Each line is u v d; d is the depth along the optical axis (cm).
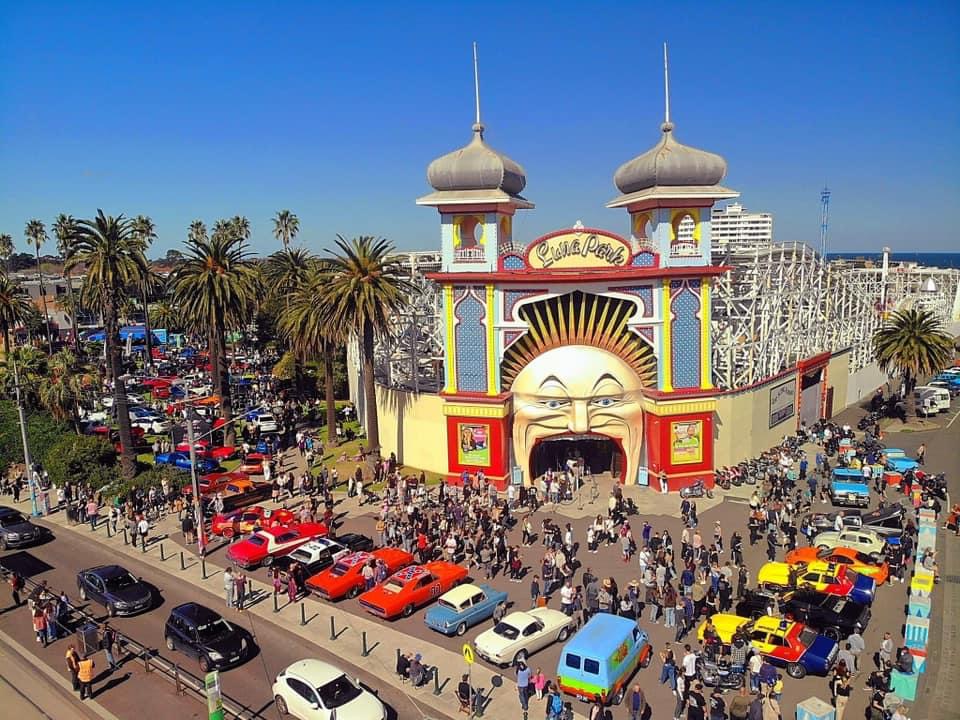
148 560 3897
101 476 5191
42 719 2506
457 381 4878
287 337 7375
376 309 4988
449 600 3034
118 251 5162
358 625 3095
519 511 4444
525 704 2398
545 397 4753
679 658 2741
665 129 4703
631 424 4828
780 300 5844
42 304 14200
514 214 5156
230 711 2470
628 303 4759
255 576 3659
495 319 4750
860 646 2608
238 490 4703
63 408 6050
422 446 5312
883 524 3850
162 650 2952
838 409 7281
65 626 3177
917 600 2844
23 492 5297
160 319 12256
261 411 7106
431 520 4172
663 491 4741
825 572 3152
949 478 4997
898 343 6600
